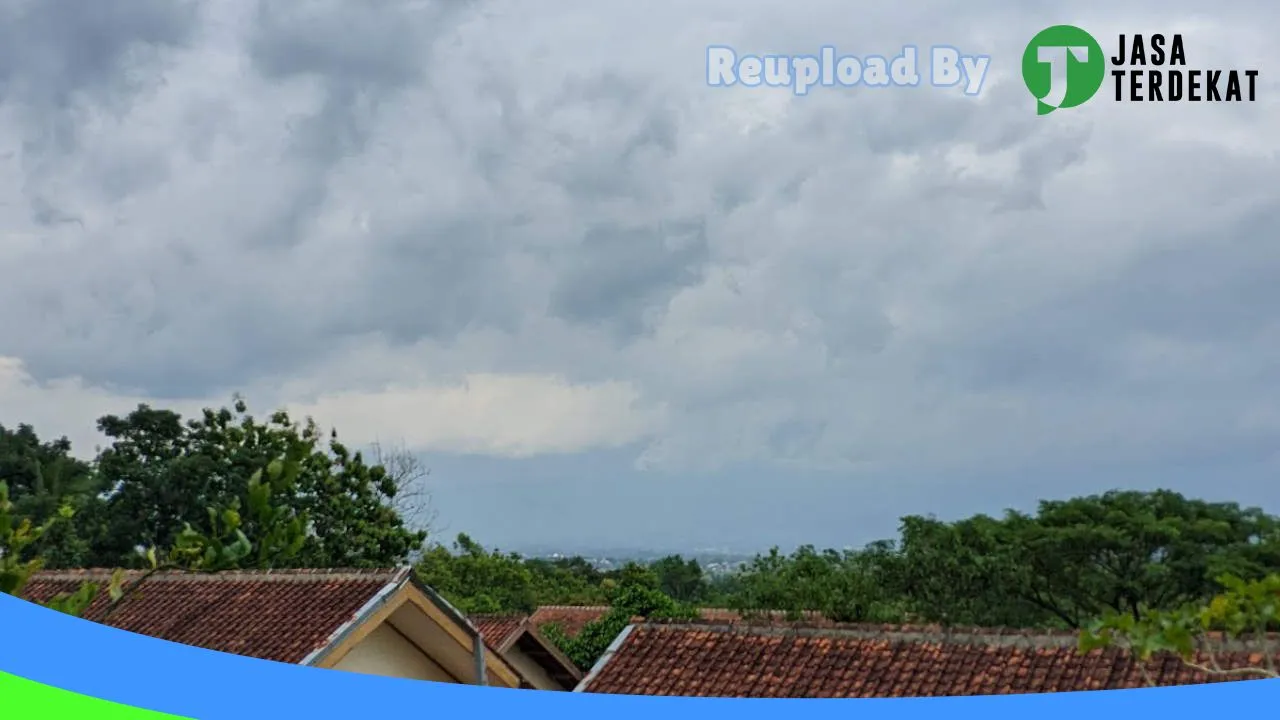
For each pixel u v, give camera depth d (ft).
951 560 105.40
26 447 101.96
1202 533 108.06
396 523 93.50
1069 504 113.39
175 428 100.99
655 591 108.68
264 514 20.31
